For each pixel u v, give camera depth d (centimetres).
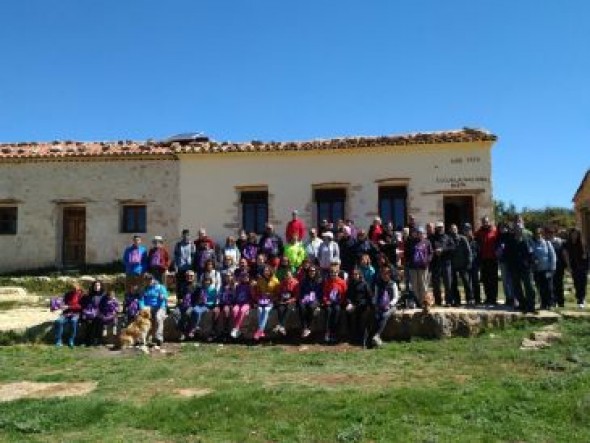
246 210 1991
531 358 1062
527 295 1303
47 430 764
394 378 972
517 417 767
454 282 1396
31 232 2152
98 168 2150
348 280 1342
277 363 1124
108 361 1188
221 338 1374
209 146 2006
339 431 731
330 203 1948
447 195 1852
